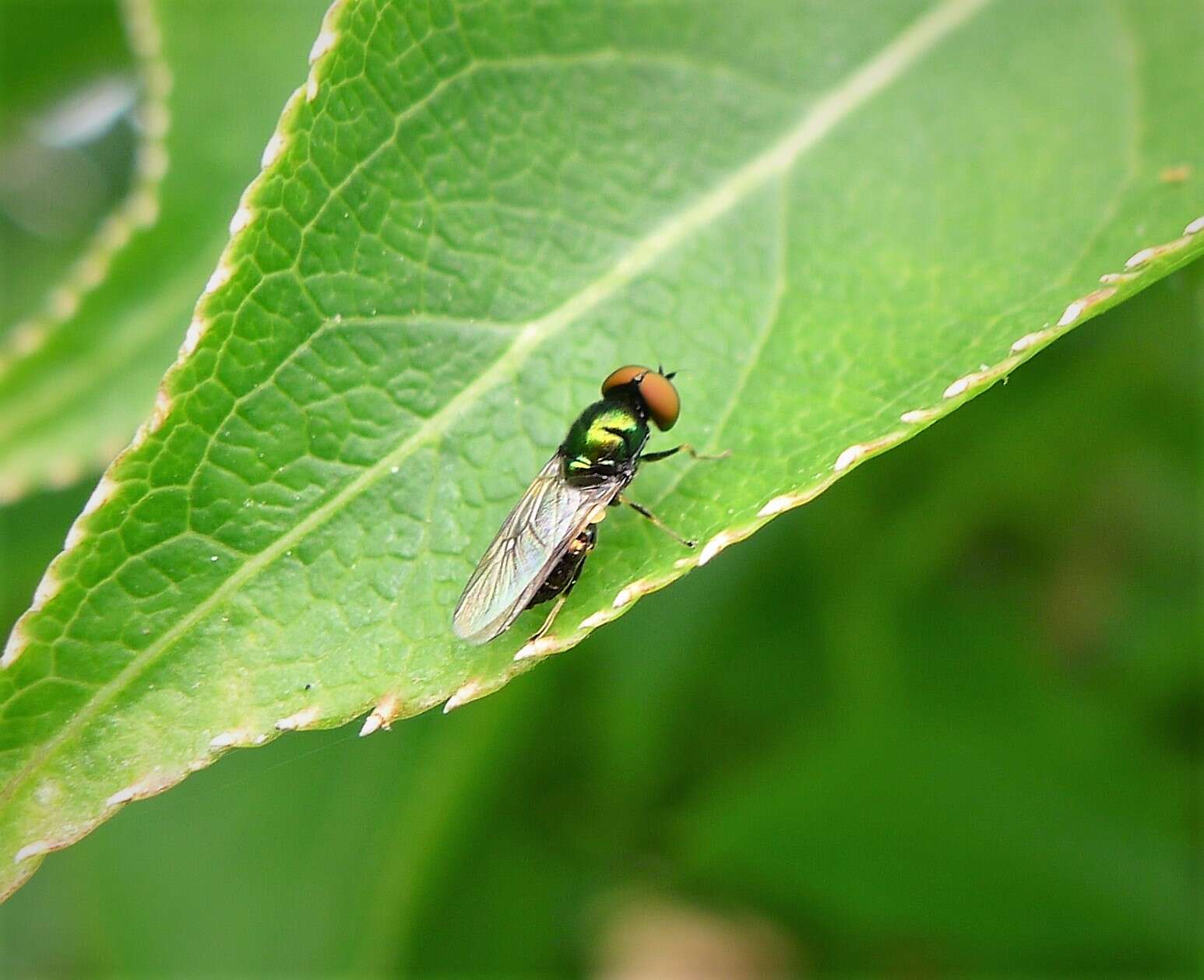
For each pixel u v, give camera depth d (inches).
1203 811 2.6
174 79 2.3
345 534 2.0
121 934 2.5
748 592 2.6
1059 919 2.6
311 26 2.4
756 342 2.1
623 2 2.1
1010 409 2.5
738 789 2.7
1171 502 2.7
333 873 2.5
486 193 2.0
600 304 2.1
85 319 2.3
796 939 2.9
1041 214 2.1
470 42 2.0
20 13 2.6
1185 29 2.2
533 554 2.0
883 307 2.1
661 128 2.1
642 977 3.3
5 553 2.6
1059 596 2.8
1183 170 2.1
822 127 2.2
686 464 2.0
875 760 2.7
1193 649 2.7
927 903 2.7
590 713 2.7
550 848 2.8
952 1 2.2
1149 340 2.5
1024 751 2.7
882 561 2.6
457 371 2.0
